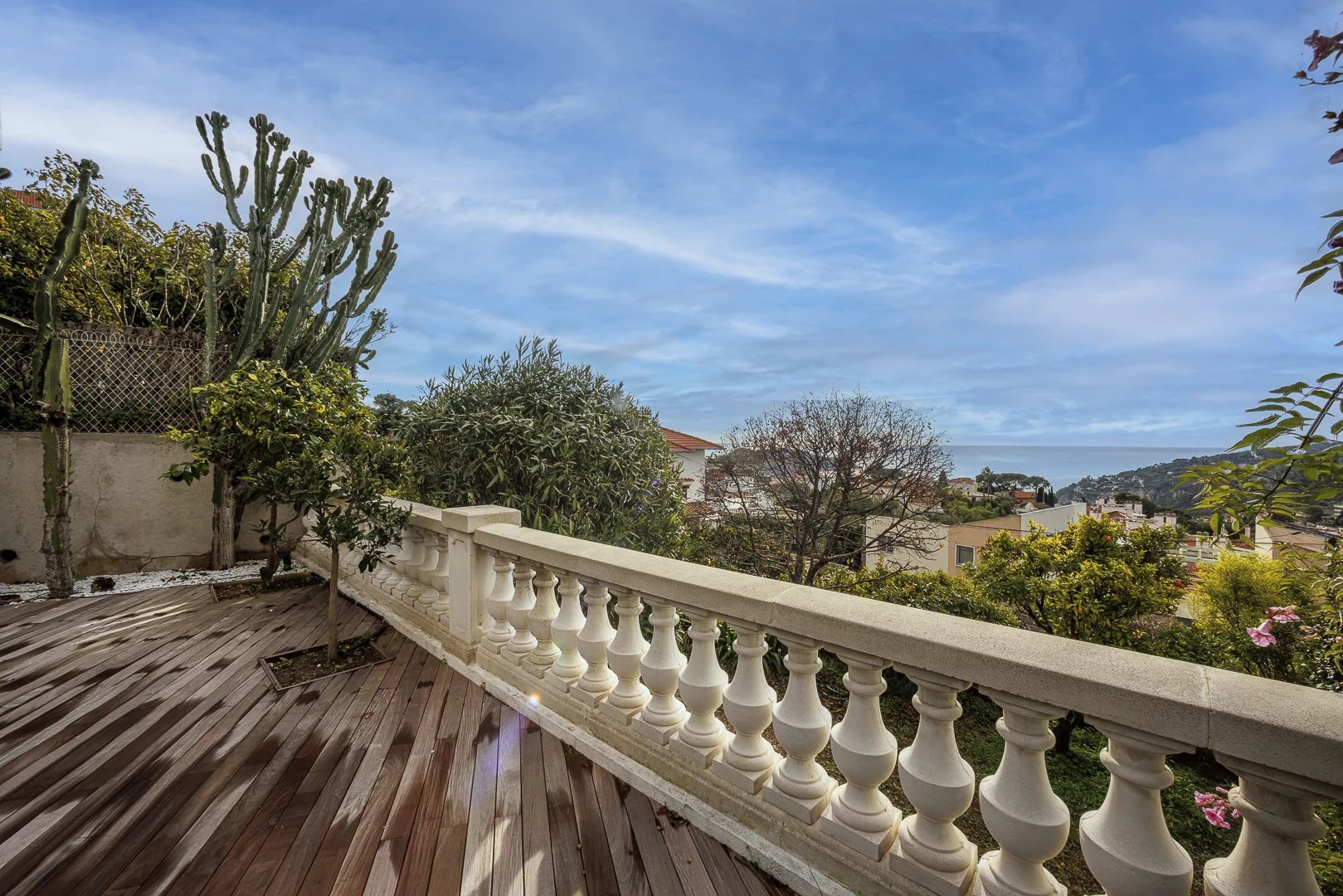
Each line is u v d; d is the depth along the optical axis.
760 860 1.74
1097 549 5.11
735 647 1.94
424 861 1.77
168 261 8.07
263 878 1.70
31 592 5.01
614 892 1.65
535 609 2.80
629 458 4.58
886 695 4.43
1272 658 3.85
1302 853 1.02
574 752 2.39
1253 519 1.58
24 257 6.93
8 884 1.67
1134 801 1.19
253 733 2.56
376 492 3.39
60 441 4.89
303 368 4.99
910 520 7.55
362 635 3.81
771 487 7.70
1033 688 1.25
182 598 4.78
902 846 1.53
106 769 2.26
